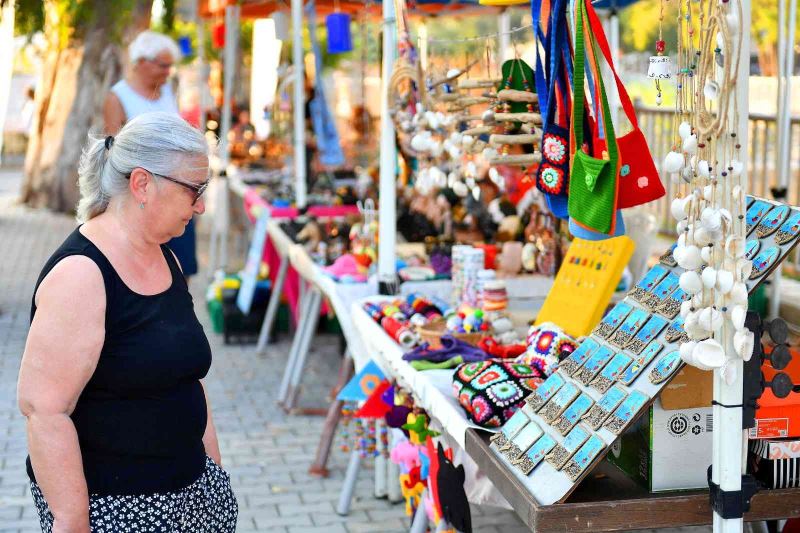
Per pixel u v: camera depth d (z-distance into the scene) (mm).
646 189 2463
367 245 5148
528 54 6492
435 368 3127
